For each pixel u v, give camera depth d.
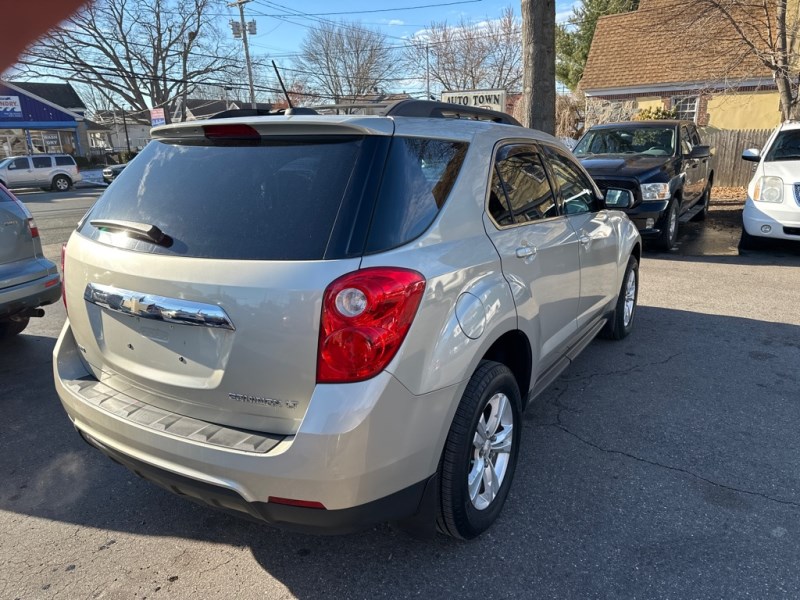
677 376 4.45
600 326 4.51
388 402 2.06
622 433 3.63
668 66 19.53
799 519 2.81
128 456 2.35
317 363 2.03
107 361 2.58
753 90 18.03
